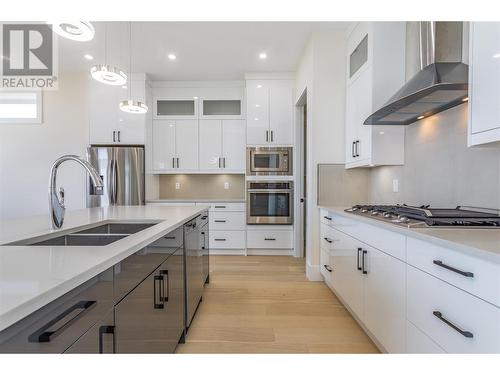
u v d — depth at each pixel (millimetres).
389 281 1573
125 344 1058
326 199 3145
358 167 3016
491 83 1255
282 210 4285
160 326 1467
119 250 989
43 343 648
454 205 1886
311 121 3150
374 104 2400
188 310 2057
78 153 4270
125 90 4203
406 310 1404
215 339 1993
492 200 1590
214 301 2645
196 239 2398
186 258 2014
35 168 4285
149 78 4367
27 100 4305
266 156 4285
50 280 685
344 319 2289
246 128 4281
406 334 1405
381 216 1832
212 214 4324
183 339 1937
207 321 2262
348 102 2955
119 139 4207
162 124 4516
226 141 4527
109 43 3332
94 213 2275
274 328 2146
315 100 3109
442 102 1789
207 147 4527
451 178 1914
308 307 2512
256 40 3285
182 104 4598
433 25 1924
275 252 4348
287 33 3129
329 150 3123
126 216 2068
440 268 1147
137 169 4129
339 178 3129
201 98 4520
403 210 1906
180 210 2551
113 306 970
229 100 4543
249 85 4254
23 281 678
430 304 1215
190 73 4250
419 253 1291
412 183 2350
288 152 4270
